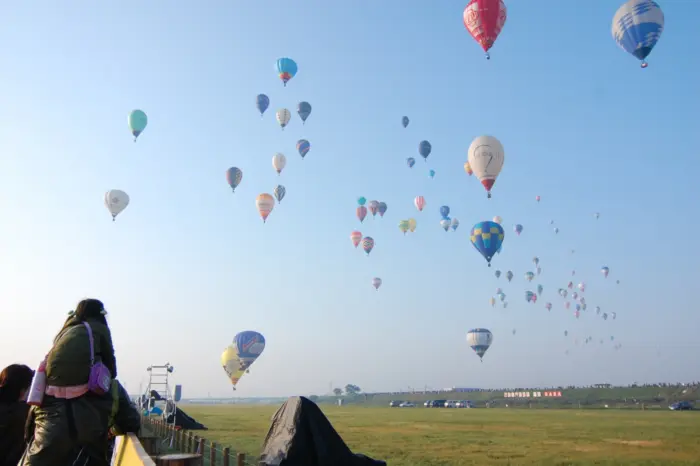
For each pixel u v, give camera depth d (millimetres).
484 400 164625
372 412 96750
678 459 25953
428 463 24578
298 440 6902
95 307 5023
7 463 5816
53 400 4457
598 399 137000
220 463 19781
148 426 31094
